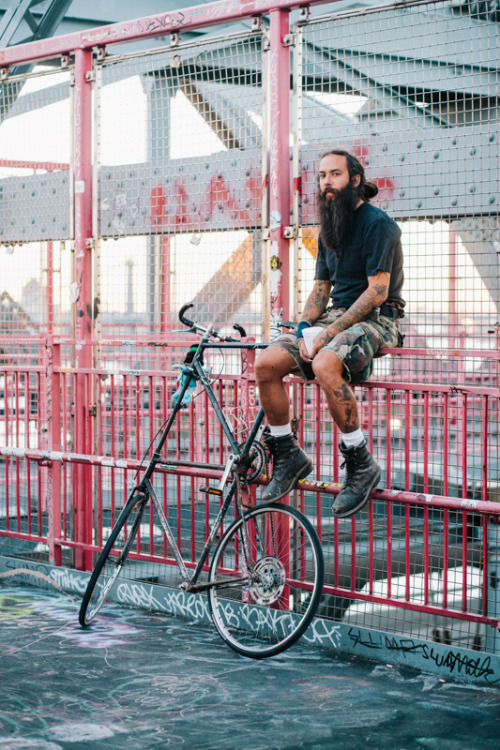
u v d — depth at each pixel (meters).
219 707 3.02
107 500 5.18
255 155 4.32
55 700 3.06
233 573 4.03
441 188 3.85
